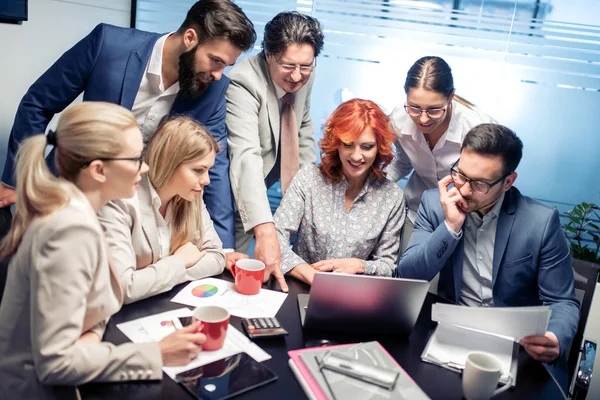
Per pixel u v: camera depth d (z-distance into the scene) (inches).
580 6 116.7
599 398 57.6
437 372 43.5
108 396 36.2
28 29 90.2
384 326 48.4
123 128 40.5
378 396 38.0
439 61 74.6
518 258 62.6
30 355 38.2
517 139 58.5
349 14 128.8
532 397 41.9
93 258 38.3
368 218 72.1
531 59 122.0
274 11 130.8
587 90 120.5
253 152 74.8
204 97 71.9
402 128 87.2
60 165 40.8
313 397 37.4
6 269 41.6
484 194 59.2
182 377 38.6
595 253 105.2
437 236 61.6
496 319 47.9
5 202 57.4
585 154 124.0
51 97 68.3
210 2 61.9
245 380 39.0
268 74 79.7
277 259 63.2
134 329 44.8
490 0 121.0
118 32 68.7
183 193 56.8
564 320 54.3
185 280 55.6
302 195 72.7
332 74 133.7
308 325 48.3
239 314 49.9
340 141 68.4
